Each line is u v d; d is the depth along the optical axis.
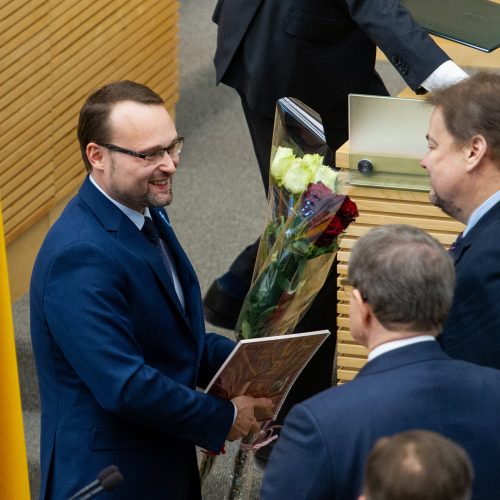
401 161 9.16
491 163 7.24
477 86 7.25
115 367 7.53
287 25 11.18
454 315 7.28
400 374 6.09
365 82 11.59
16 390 7.08
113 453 7.94
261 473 10.95
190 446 8.56
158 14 14.41
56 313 7.59
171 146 7.76
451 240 9.43
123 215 7.84
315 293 8.74
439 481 4.77
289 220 8.30
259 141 12.07
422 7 10.84
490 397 6.11
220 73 11.93
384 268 6.08
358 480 5.98
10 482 7.31
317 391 11.09
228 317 12.19
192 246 13.88
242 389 8.35
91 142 7.73
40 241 13.34
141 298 7.82
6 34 11.85
